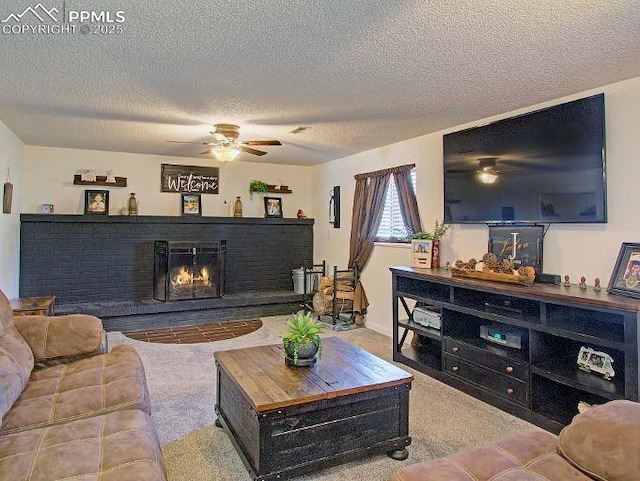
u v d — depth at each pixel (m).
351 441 2.20
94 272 5.49
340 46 2.31
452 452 2.42
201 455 2.37
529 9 1.91
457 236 4.09
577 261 3.10
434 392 3.31
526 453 1.55
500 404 3.00
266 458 2.00
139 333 5.06
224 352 2.78
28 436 1.62
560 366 2.77
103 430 1.67
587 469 1.40
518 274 3.04
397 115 3.70
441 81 2.84
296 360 2.48
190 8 1.92
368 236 5.36
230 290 6.27
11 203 4.55
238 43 2.28
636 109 2.77
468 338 3.43
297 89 3.02
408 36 2.19
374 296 5.30
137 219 5.66
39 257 5.21
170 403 3.05
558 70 2.65
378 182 5.21
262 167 6.67
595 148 2.89
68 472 1.38
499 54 2.41
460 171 3.90
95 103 3.39
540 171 3.22
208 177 6.32
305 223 6.77
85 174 5.56
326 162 6.46
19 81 2.88
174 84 2.93
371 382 2.25
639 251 2.60
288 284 6.67
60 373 2.30
